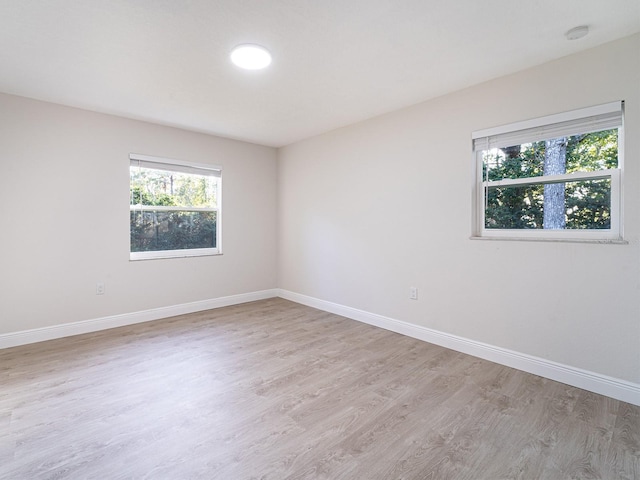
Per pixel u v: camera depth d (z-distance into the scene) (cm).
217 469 148
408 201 321
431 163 301
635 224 200
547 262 235
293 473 146
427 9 175
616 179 211
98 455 156
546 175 241
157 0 166
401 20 184
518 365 250
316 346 298
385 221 343
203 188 423
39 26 188
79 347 292
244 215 457
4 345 289
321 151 416
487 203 275
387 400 207
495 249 262
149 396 211
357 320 376
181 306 400
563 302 228
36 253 304
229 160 438
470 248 277
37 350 285
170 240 396
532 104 239
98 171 336
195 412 193
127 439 168
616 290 207
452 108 285
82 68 240
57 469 147
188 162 399
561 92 226
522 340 249
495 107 258
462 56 224
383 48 214
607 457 156
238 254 453
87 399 206
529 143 249
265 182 479
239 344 302
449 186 289
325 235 415
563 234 235
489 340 267
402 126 323
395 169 331
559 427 179
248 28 191
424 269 310
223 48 213
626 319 204
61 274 318
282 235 486
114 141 345
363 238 367
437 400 207
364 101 305
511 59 228
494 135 262
